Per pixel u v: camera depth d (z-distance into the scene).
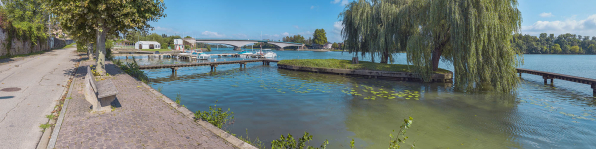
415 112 10.41
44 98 7.66
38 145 4.34
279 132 7.65
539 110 10.99
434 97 13.52
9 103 6.87
